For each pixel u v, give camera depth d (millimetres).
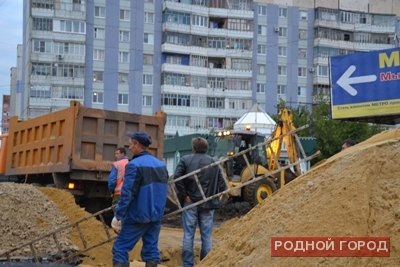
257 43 59094
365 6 63094
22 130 15594
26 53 54750
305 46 60656
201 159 8180
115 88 53375
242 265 6156
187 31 55531
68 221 10938
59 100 51062
